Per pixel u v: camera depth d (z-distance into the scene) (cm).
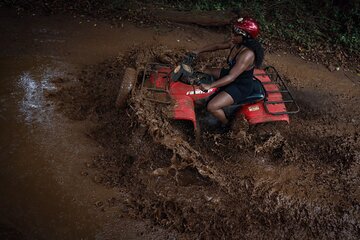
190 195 468
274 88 552
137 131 514
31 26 704
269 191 497
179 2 891
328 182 525
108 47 696
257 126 578
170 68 545
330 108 675
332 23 918
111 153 496
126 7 809
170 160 500
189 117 480
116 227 417
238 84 499
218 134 543
